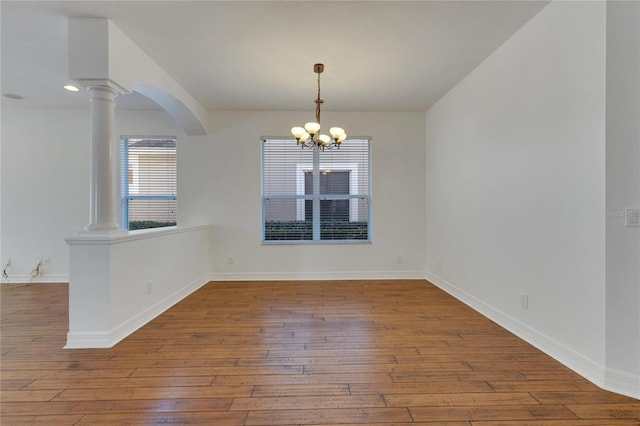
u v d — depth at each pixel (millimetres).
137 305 2939
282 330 2855
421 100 4414
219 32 2689
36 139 4758
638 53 1820
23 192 4754
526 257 2598
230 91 4031
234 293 4125
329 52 3043
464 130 3658
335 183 5027
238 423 1624
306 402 1798
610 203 1878
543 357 2316
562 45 2201
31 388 1936
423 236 4973
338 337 2699
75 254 2516
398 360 2285
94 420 1646
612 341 1883
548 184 2348
